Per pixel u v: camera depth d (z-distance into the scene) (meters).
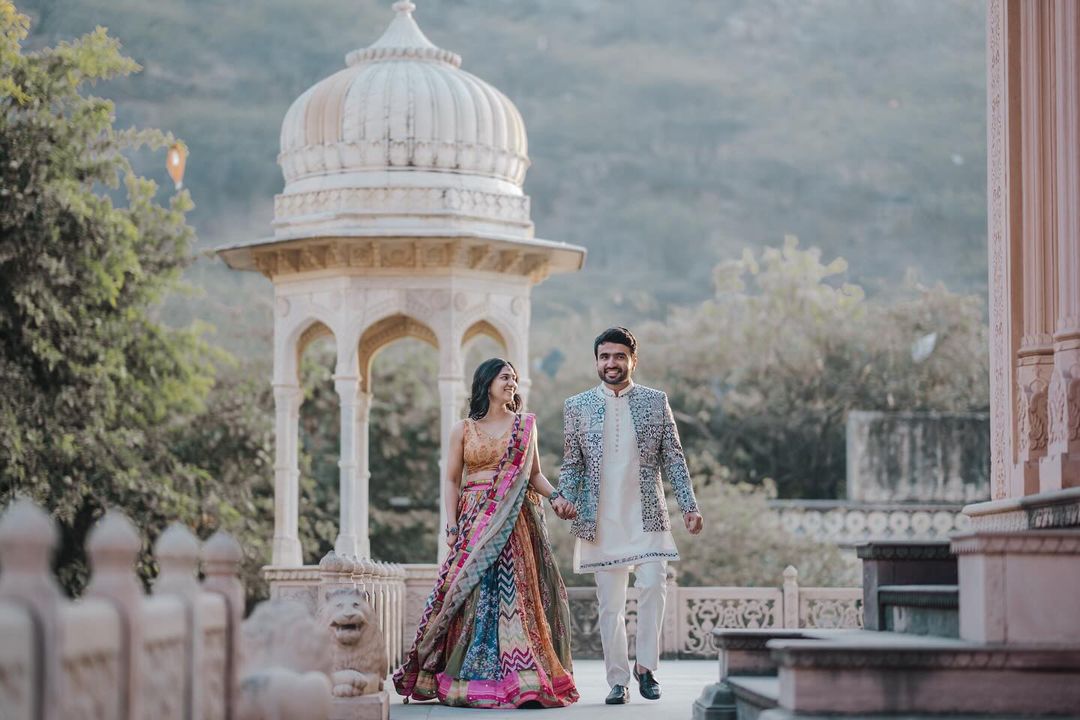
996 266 8.50
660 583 7.84
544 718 6.78
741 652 6.57
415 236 12.22
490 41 62.62
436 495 26.61
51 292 18.16
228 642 4.56
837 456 36.94
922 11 61.84
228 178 57.41
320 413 25.55
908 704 4.78
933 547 6.71
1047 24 8.16
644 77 61.88
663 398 7.96
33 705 2.87
